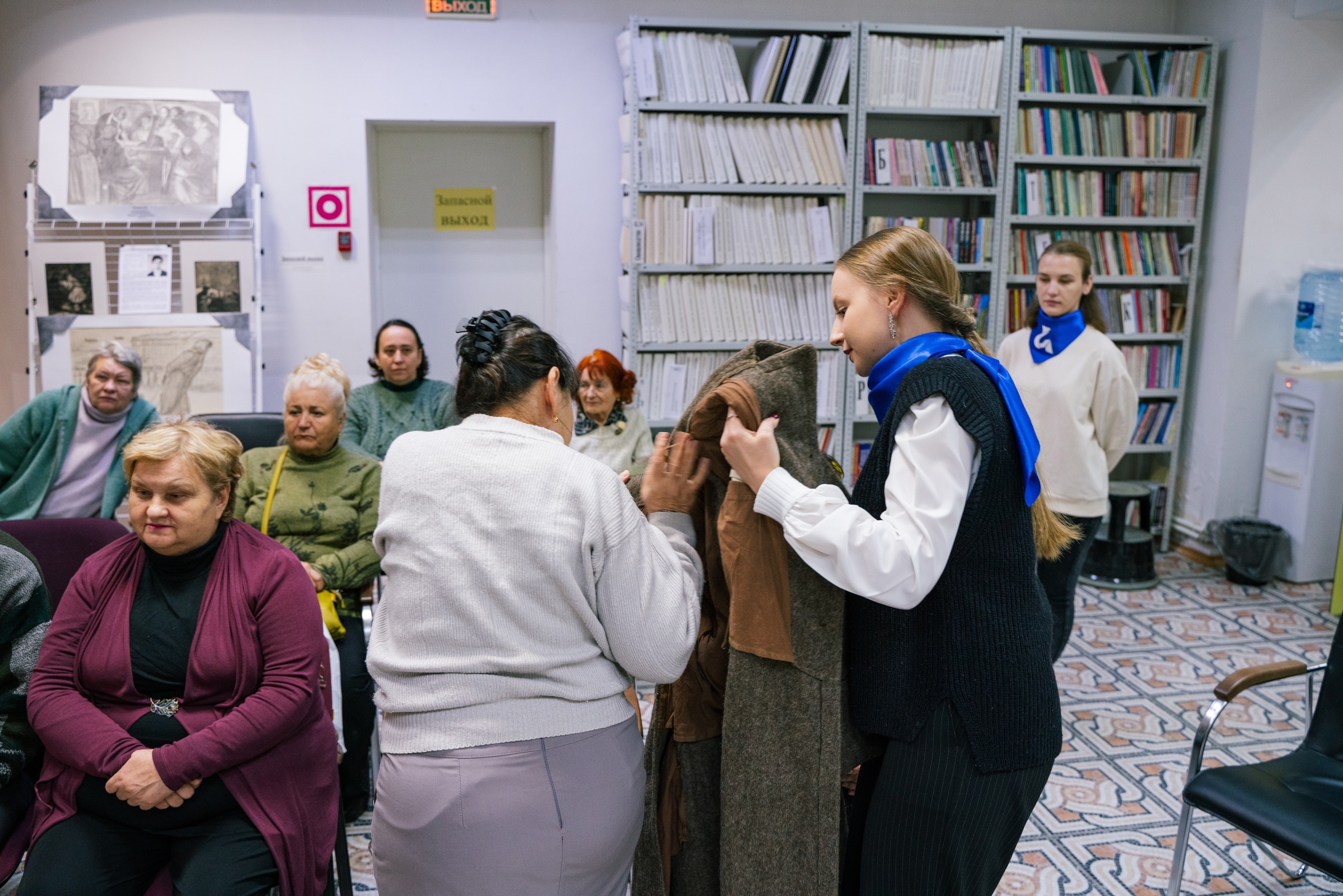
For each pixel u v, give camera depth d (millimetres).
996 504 1281
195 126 4188
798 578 1331
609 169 4633
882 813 1362
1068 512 2959
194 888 1579
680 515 1445
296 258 4465
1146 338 4801
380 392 3887
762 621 1345
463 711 1269
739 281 4504
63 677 1711
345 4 4328
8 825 1745
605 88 4562
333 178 4438
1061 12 4844
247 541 1817
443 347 4914
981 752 1305
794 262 4520
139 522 1697
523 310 4945
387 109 4434
